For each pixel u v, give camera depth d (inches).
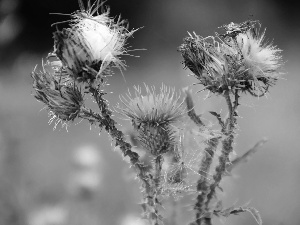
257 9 141.3
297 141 54.9
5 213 31.4
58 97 16.0
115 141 16.3
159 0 149.6
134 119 16.5
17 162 35.9
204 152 16.3
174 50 128.7
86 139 51.5
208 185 16.3
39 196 33.5
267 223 40.3
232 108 16.3
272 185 44.4
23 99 69.1
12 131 37.9
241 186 42.5
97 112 16.2
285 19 139.1
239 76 16.2
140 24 150.7
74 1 165.6
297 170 47.1
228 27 16.6
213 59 16.3
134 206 29.9
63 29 16.0
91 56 16.0
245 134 55.7
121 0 156.5
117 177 32.9
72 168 30.1
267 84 16.4
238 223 30.0
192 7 145.3
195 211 16.2
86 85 16.1
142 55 127.5
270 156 49.9
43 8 163.3
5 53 114.1
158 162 16.2
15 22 60.7
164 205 16.2
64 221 30.4
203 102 16.9
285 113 62.2
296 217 41.6
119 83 86.9
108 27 16.3
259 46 16.6
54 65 16.3
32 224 30.6
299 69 90.1
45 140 50.9
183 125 16.6
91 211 30.5
